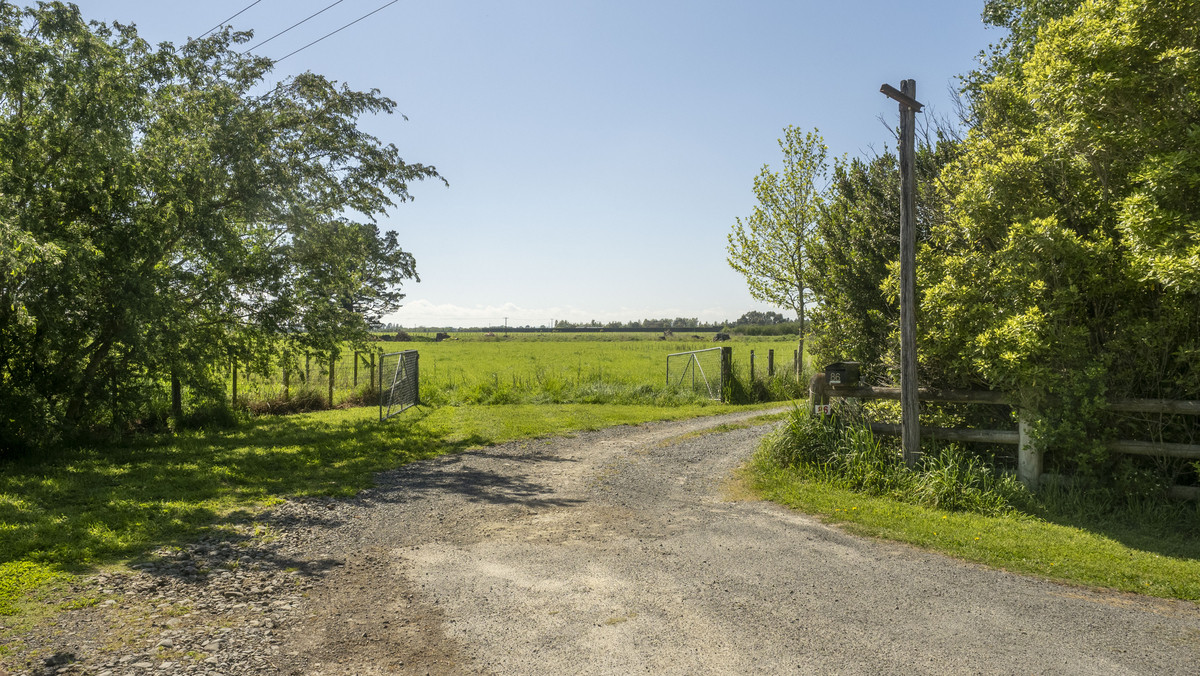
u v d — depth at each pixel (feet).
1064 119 25.62
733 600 15.85
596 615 14.99
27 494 25.89
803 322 69.82
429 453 37.27
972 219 28.53
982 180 28.40
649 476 31.32
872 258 36.45
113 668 12.26
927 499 25.11
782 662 12.59
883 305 35.76
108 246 37.45
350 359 88.22
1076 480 24.68
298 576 17.75
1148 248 21.57
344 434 43.65
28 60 33.78
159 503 25.08
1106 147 24.26
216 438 42.04
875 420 32.14
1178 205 22.38
